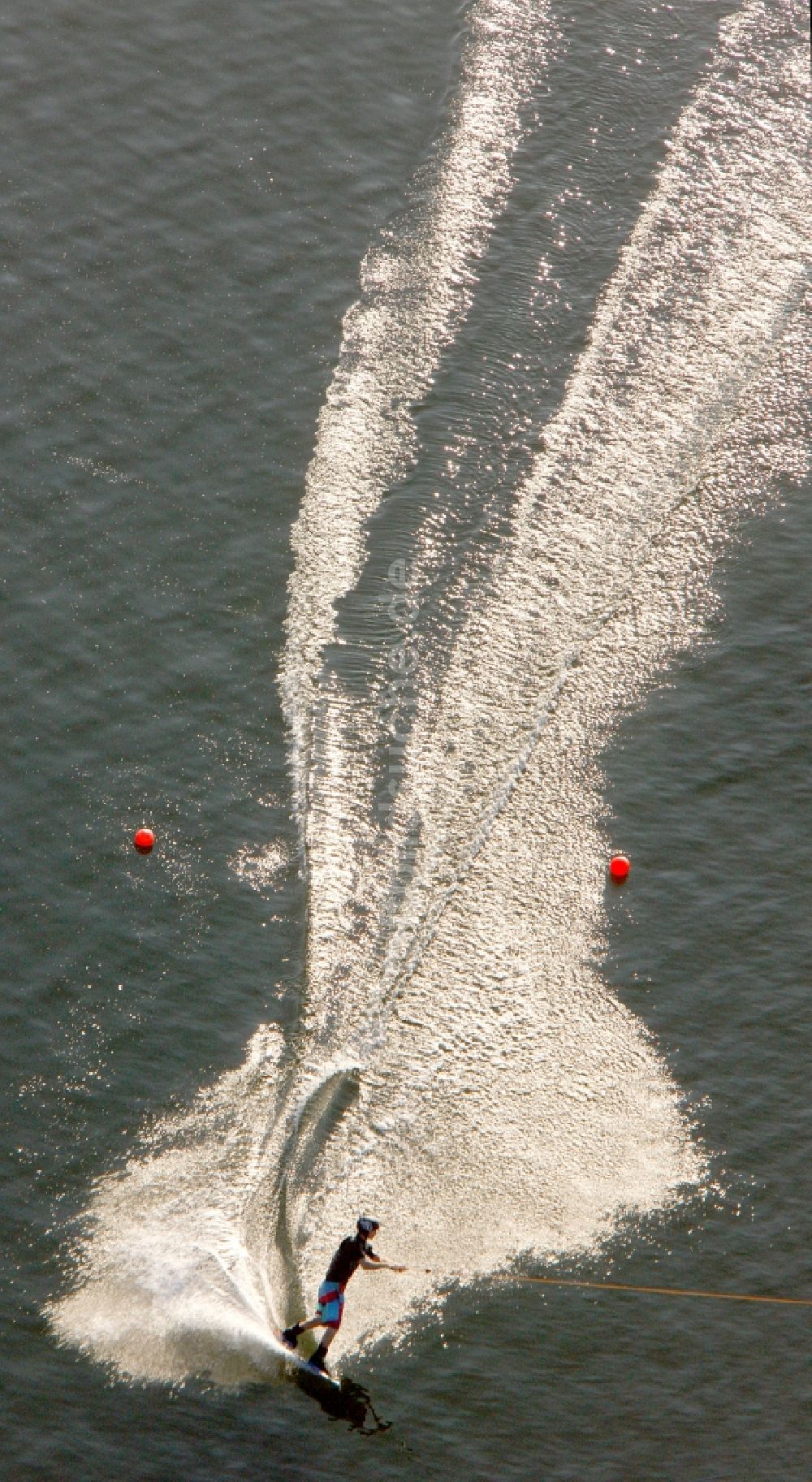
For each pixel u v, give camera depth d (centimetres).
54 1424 3459
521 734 5012
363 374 5878
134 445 5534
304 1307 3725
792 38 7506
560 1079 4238
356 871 4634
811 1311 3794
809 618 5378
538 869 4703
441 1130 4106
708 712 5109
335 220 6381
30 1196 3847
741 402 6012
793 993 4438
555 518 5575
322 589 5259
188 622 5112
